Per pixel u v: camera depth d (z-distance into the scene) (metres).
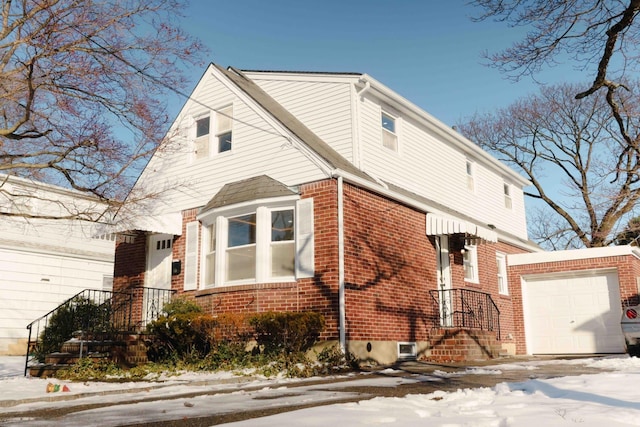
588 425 4.58
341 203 12.66
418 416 5.37
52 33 10.22
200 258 14.88
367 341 12.51
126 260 16.89
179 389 9.02
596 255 17.88
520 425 4.67
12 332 19.69
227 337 13.05
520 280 19.28
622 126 11.77
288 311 12.59
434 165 17.95
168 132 13.47
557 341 18.34
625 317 12.20
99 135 11.20
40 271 20.81
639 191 12.22
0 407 7.64
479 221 19.78
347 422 4.96
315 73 15.60
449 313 15.76
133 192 13.22
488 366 11.88
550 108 31.31
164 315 14.65
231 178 14.95
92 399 8.18
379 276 13.32
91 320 14.92
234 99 15.48
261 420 5.16
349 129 14.68
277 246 13.41
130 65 11.19
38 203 20.69
